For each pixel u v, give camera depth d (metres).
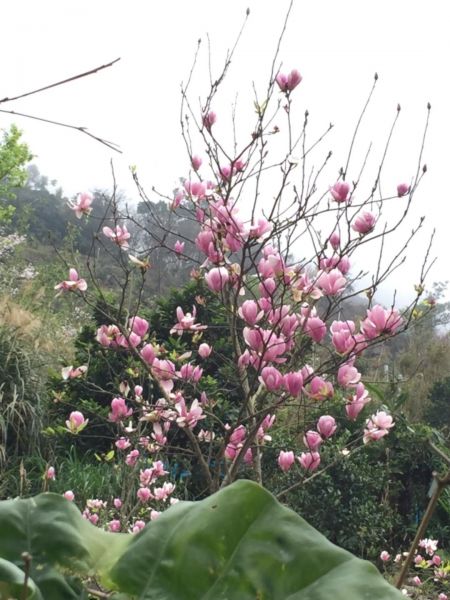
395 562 5.50
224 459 3.43
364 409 7.08
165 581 0.78
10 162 20.22
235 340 3.04
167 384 3.14
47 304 9.74
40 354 7.88
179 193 3.14
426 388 10.51
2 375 6.96
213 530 0.77
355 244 2.92
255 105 3.12
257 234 2.81
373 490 6.96
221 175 3.10
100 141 1.21
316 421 3.22
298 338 3.17
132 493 5.03
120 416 3.38
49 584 0.79
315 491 6.51
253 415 2.79
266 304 2.83
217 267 2.93
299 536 0.75
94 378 6.96
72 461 6.61
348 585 0.69
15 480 5.94
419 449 7.45
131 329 3.20
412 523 7.53
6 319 7.89
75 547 0.81
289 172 3.04
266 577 0.74
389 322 2.65
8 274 10.67
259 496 0.78
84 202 3.21
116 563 0.80
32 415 6.76
